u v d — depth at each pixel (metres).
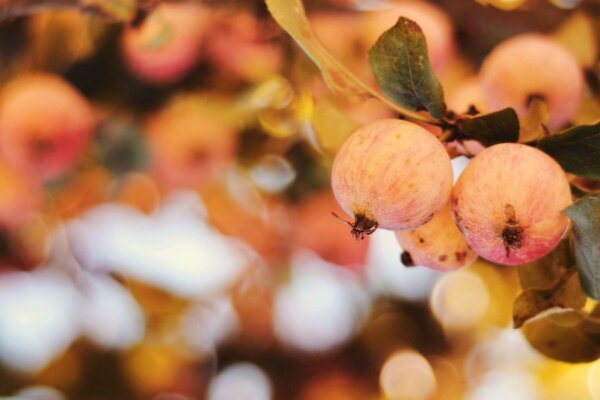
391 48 0.57
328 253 0.92
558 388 1.10
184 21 0.78
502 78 0.61
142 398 1.07
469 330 1.06
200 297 1.05
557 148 0.56
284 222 0.93
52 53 0.86
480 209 0.54
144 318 1.05
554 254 0.59
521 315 0.57
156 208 0.98
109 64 0.85
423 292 1.05
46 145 0.80
